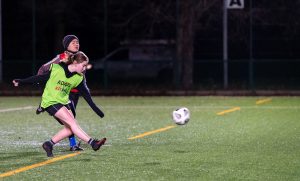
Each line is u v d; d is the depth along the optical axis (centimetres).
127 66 6994
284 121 4162
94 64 6856
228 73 6812
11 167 2528
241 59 7350
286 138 3344
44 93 2631
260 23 7538
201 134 3525
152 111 4906
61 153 2866
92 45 8344
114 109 5081
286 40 7544
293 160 2670
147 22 8000
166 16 7631
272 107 5206
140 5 8038
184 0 7338
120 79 7012
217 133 3562
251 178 2311
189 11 7338
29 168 2503
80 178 2319
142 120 4269
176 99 6112
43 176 2353
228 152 2886
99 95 6588
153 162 2627
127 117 4466
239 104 5516
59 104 2620
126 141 3259
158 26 7975
